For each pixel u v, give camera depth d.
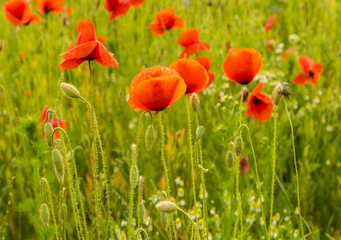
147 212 2.97
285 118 3.77
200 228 2.52
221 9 5.45
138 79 1.76
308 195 3.54
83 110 3.66
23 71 4.47
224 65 1.95
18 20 3.99
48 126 1.77
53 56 4.47
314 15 6.48
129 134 3.76
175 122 3.84
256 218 2.95
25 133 2.39
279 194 3.30
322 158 3.80
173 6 5.54
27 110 3.76
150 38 5.00
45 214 1.87
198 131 1.98
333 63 4.91
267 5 6.69
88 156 3.39
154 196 2.93
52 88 4.13
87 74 3.91
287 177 3.74
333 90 4.54
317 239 3.06
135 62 4.57
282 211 3.24
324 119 3.99
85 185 3.25
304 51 5.05
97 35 4.68
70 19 4.92
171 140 3.37
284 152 3.68
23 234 3.33
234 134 2.86
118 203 3.21
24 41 4.86
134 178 1.87
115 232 2.70
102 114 3.86
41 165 2.45
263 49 4.55
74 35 4.36
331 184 3.68
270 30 5.25
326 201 3.65
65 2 5.06
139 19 5.09
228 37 5.01
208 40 4.76
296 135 3.76
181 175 3.48
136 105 1.75
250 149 3.13
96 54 1.84
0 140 3.77
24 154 3.38
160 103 1.74
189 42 3.69
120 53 4.44
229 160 1.94
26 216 3.33
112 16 3.24
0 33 5.26
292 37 4.79
